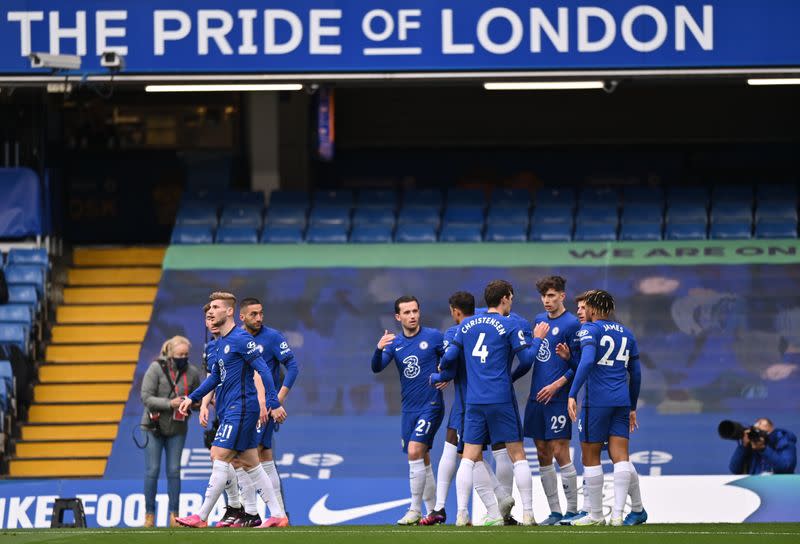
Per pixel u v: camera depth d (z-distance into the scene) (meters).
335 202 77.69
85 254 74.75
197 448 62.03
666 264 71.81
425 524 40.16
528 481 38.28
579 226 75.69
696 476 47.03
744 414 64.94
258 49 60.06
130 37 59.88
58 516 46.47
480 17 59.97
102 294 72.12
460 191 78.75
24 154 74.25
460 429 39.38
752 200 77.56
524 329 38.53
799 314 69.12
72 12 59.78
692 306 69.62
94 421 64.50
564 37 59.72
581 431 38.88
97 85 61.47
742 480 46.88
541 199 78.19
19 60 59.81
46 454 62.94
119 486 50.94
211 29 60.00
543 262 72.19
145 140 81.88
